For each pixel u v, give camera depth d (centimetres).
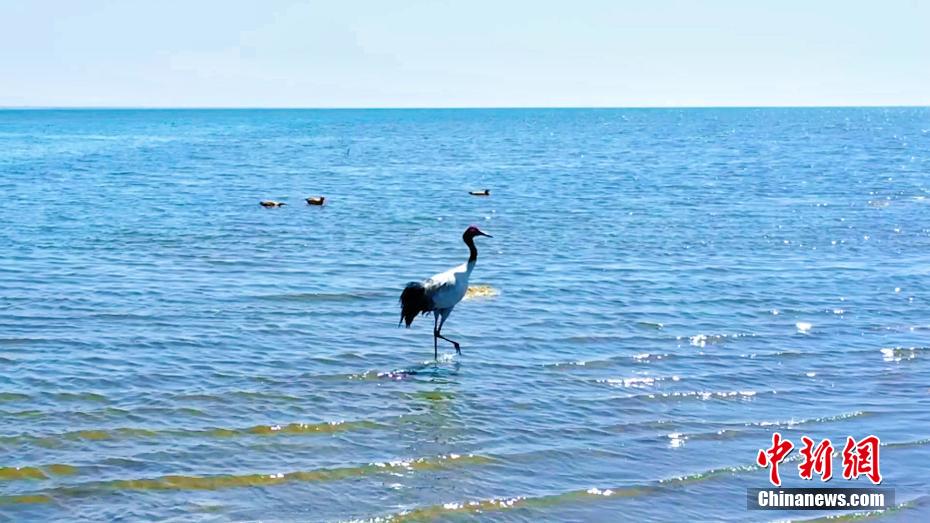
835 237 3161
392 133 14525
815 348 1742
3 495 1081
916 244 3008
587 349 1730
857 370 1609
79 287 2214
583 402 1436
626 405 1424
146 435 1271
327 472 1165
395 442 1266
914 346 1753
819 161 7225
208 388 1468
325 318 1948
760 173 6034
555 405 1422
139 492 1100
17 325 1839
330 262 2628
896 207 4056
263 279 2356
